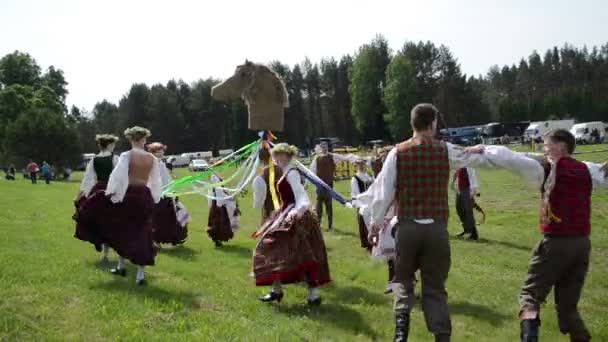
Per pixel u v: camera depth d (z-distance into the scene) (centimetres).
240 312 486
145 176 568
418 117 392
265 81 609
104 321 429
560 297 405
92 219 567
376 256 555
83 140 7588
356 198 434
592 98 8162
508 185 1948
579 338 398
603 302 555
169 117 7494
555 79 9369
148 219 567
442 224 383
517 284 623
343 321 479
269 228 520
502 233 985
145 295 509
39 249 698
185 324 437
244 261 722
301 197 511
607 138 5109
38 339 380
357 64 6881
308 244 510
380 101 6875
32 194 1873
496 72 11488
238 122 7256
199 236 966
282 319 474
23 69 5609
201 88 7750
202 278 606
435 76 6919
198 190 679
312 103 8056
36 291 490
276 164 551
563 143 396
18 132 4219
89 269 601
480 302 553
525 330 387
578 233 388
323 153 1077
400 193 388
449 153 392
